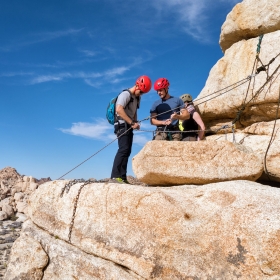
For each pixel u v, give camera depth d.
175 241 6.17
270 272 5.05
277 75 8.55
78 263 7.77
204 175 7.54
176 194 6.77
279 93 8.28
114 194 7.39
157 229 6.45
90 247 7.50
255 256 5.21
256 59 9.27
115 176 8.85
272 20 9.39
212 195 6.32
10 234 30.00
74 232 8.11
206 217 6.04
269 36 9.39
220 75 10.21
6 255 22.67
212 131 10.23
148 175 7.87
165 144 7.80
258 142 8.66
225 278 5.44
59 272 8.19
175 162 7.68
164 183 8.20
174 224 6.26
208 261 5.72
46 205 9.38
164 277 6.11
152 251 6.38
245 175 7.46
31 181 43.53
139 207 6.83
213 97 9.29
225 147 7.62
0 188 41.34
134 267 6.52
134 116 9.31
